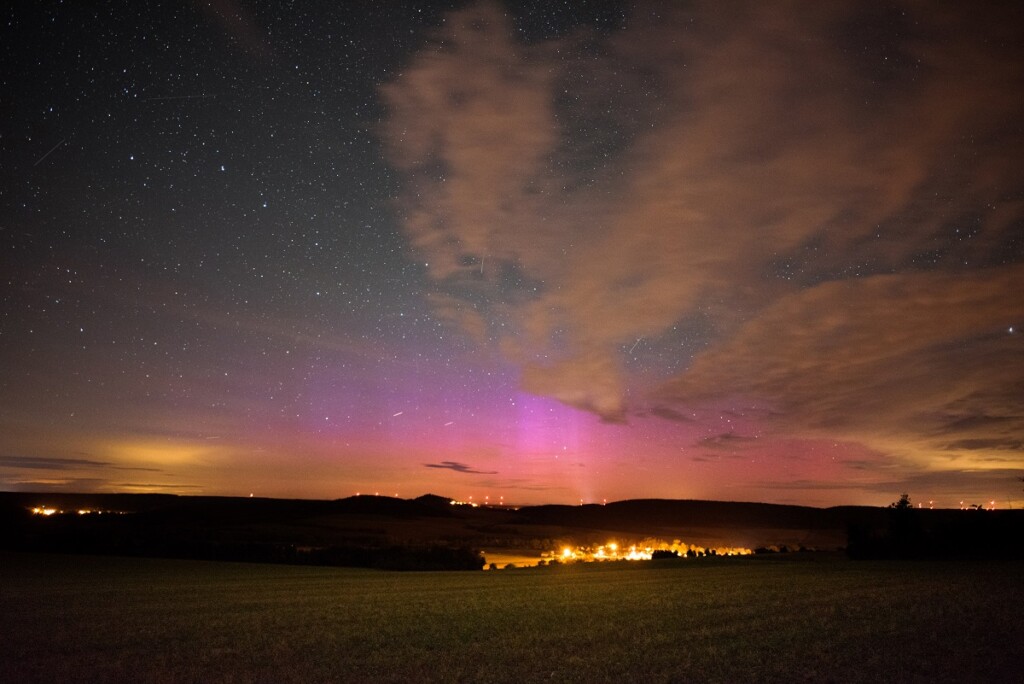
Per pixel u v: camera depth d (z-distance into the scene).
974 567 39.56
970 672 13.51
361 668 14.50
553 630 19.08
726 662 14.70
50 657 15.87
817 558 54.38
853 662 14.48
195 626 20.28
